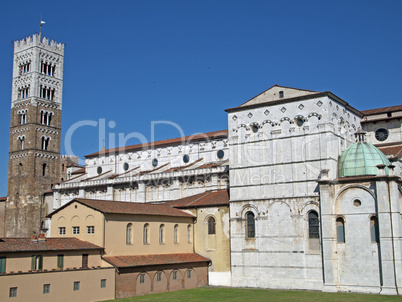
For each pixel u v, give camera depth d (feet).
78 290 197.47
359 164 222.48
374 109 291.17
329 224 222.28
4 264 179.32
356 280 215.10
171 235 262.47
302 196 236.84
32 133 473.67
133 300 204.64
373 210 214.69
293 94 250.57
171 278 242.17
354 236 217.97
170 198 353.51
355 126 271.69
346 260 218.38
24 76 493.36
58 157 493.36
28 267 187.62
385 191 210.38
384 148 264.31
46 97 494.18
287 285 235.40
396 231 206.39
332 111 241.76
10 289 174.09
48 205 466.29
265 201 247.91
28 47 495.00
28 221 457.27
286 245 238.48
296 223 236.84
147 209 256.11
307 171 237.66
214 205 269.85
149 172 375.45
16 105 492.95
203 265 264.11
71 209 237.45
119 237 231.50
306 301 192.44
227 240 262.47
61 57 515.50
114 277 212.64
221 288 248.11
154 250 249.75
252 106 260.21
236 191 258.57
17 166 479.41
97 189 407.23
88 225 228.84
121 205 247.29
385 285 205.57
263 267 244.22
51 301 187.11
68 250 203.72
